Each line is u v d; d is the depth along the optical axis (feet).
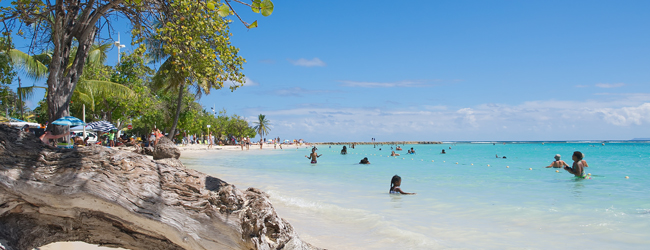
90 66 76.74
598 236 17.44
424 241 16.78
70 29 27.37
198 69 23.81
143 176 10.73
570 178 42.75
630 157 93.56
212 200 10.80
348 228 19.80
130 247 11.14
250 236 10.61
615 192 31.17
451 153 139.54
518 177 45.01
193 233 10.56
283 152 160.45
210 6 14.53
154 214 10.31
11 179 9.80
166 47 22.90
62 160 10.48
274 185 37.50
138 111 109.40
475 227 19.61
